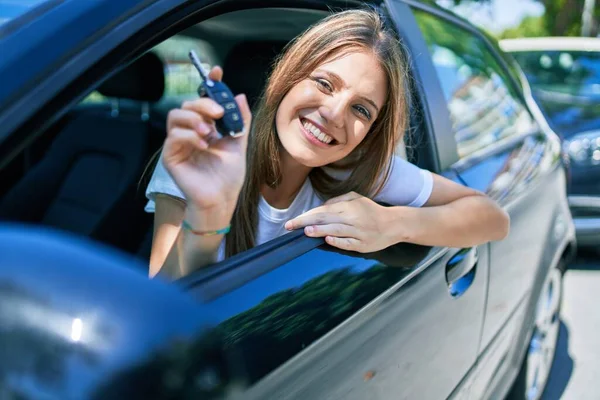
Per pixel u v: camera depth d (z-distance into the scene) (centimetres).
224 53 210
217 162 105
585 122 462
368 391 132
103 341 63
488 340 209
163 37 116
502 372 238
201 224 108
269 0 154
